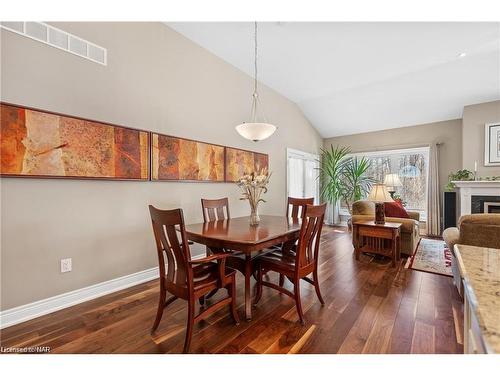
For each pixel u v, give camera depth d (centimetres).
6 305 195
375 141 636
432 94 472
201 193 354
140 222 281
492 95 453
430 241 472
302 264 209
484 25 295
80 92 233
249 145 445
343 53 363
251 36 324
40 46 210
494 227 220
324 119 623
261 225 255
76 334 183
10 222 196
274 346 168
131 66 273
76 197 231
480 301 66
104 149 247
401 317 204
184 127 330
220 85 383
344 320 200
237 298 245
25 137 199
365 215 393
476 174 475
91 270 242
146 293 254
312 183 665
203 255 360
